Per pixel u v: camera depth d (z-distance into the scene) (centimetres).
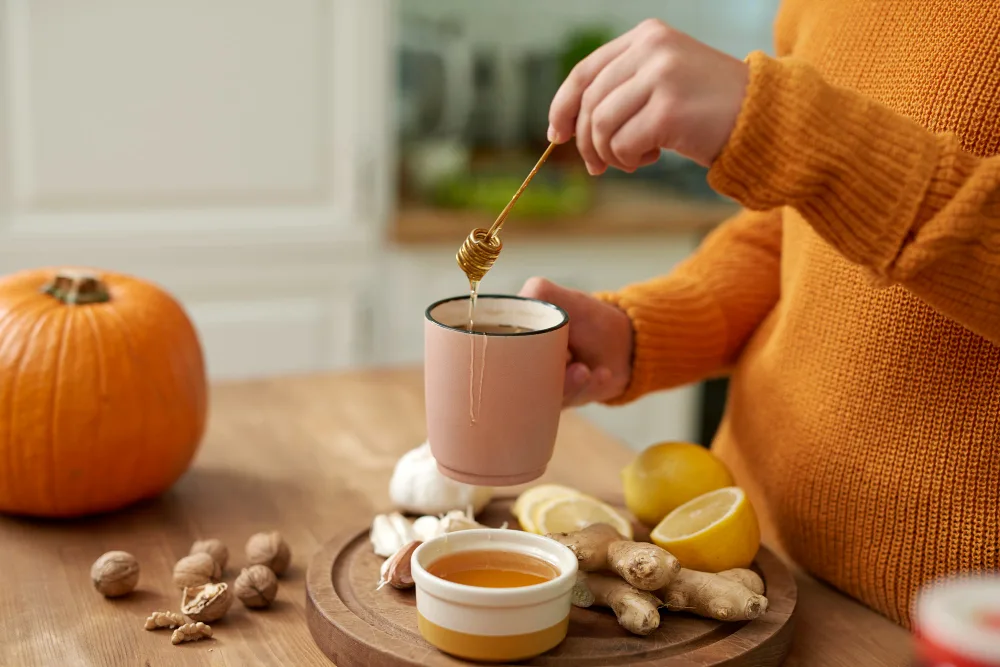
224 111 209
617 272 243
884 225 76
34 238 202
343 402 134
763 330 107
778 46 105
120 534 104
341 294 227
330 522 105
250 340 222
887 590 91
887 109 77
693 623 86
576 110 82
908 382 88
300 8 209
